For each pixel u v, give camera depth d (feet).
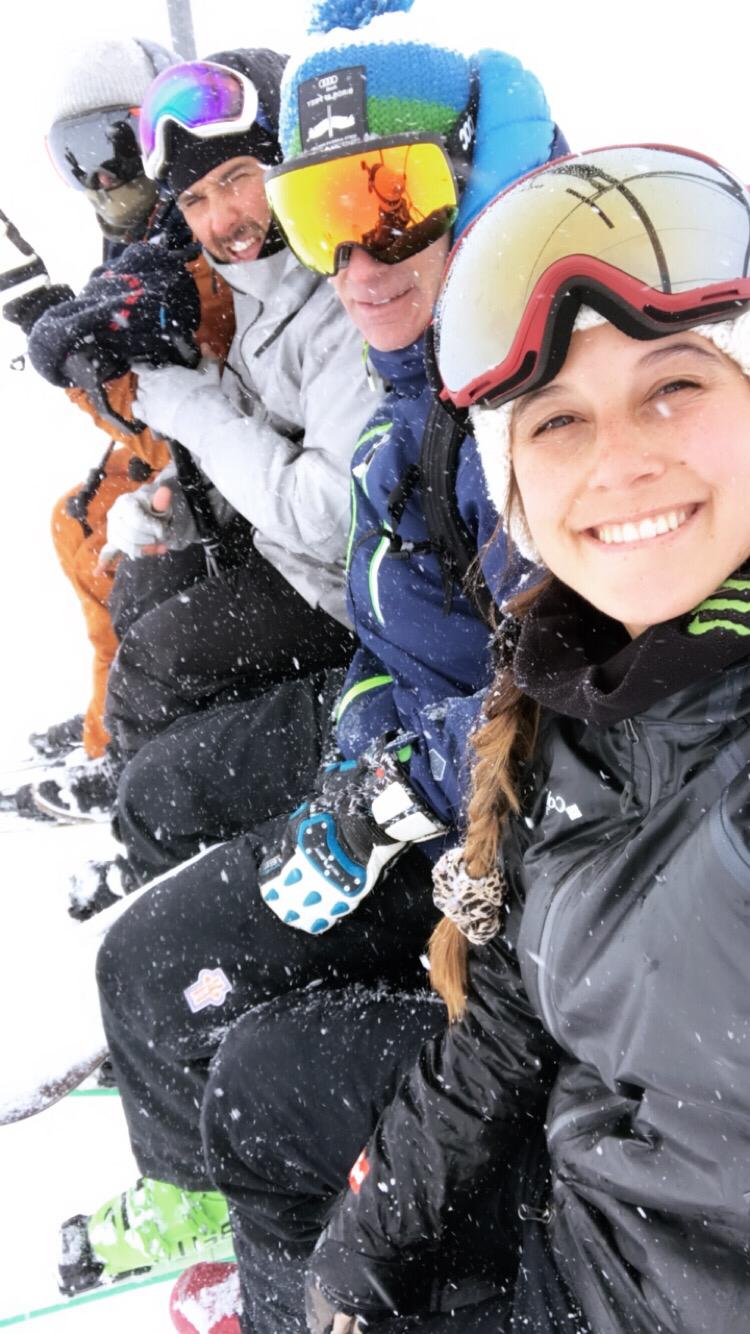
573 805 3.38
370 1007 4.95
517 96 4.99
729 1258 3.21
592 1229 3.53
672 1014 3.04
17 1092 6.12
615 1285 3.47
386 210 4.79
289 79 5.04
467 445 4.63
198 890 5.72
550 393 2.76
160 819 6.74
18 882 8.78
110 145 7.39
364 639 5.52
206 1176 5.67
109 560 8.66
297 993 5.19
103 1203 6.59
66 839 9.43
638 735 3.12
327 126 4.82
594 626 3.35
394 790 5.15
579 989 3.31
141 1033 5.68
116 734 7.82
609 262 2.65
